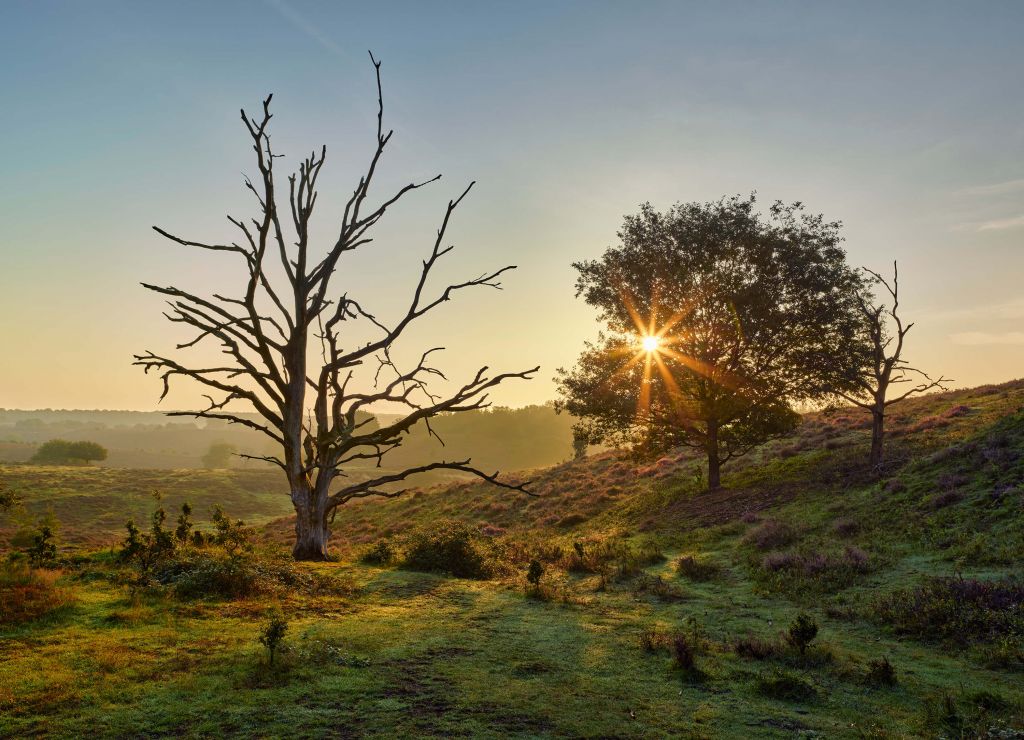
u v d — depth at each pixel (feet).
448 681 26.76
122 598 38.47
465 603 45.93
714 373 108.68
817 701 27.17
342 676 26.40
